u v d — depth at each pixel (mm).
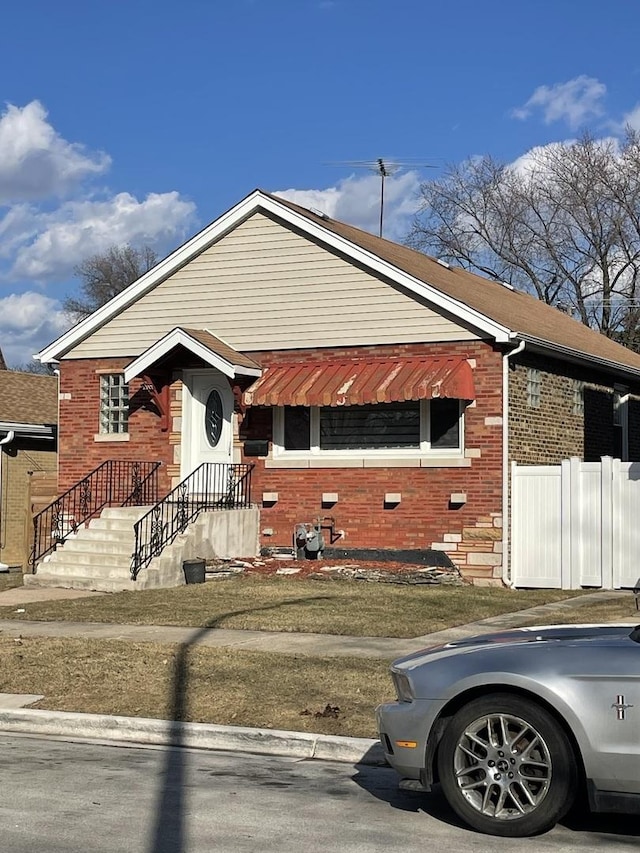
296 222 21766
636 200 44750
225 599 17453
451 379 19812
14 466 27266
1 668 12328
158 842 6797
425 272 23000
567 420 22703
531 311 27609
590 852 6699
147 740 10180
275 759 9453
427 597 17641
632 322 45312
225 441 22531
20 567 27062
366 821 7402
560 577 19984
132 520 20984
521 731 7027
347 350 21500
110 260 64062
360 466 21266
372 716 10211
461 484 20406
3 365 39812
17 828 7062
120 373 23641
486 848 6770
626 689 6785
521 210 47594
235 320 22516
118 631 14797
